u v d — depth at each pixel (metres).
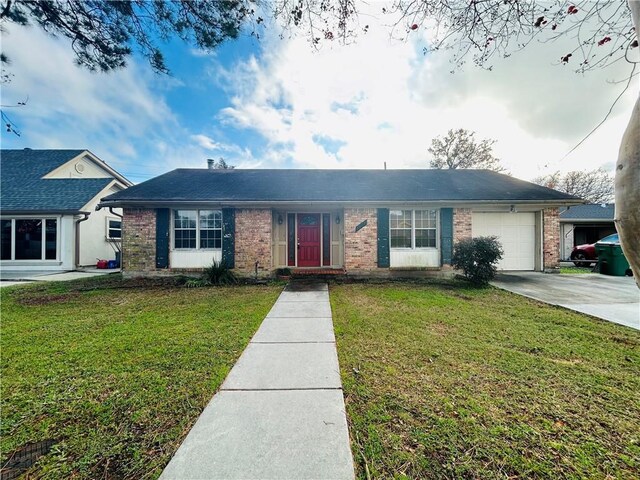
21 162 13.99
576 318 4.31
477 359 2.91
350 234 8.54
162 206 8.26
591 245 11.98
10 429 1.87
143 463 1.59
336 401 2.17
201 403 2.15
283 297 5.95
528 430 1.84
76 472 1.54
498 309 4.85
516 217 9.23
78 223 11.30
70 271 10.60
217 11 3.75
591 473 1.52
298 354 3.07
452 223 8.55
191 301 5.62
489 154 21.84
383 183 9.83
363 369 2.71
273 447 1.70
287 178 10.33
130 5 3.81
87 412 2.05
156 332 3.76
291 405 2.12
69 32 3.94
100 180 13.29
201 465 1.57
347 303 5.36
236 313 4.70
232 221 8.30
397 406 2.10
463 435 1.79
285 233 9.67
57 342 3.40
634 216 1.04
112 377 2.55
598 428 1.86
